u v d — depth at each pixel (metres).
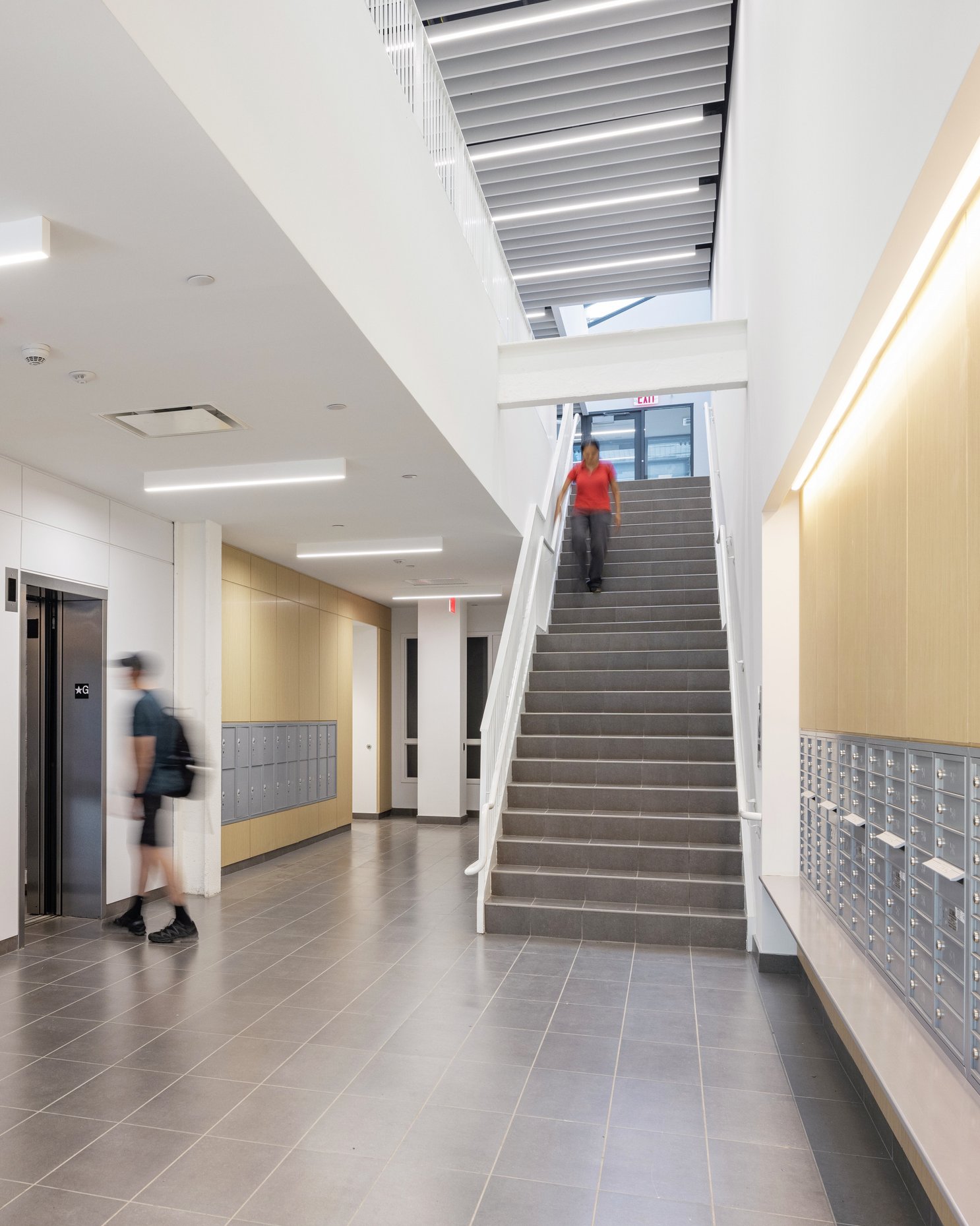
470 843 9.78
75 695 6.07
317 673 9.84
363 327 3.56
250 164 2.56
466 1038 3.88
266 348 3.67
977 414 1.94
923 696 2.41
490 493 6.23
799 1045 3.81
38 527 5.40
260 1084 3.40
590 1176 2.75
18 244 2.67
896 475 2.66
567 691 7.48
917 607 2.46
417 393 4.39
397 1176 2.74
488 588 10.60
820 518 4.04
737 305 6.66
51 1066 3.57
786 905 3.99
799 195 3.52
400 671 12.73
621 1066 3.59
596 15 5.86
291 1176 2.74
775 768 4.81
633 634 7.94
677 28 6.07
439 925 5.91
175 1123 3.08
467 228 6.01
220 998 4.41
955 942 2.16
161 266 2.98
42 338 3.54
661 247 9.38
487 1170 2.78
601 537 8.84
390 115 4.07
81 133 2.27
